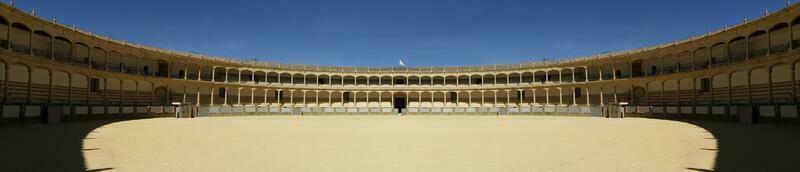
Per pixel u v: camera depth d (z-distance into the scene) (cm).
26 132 2416
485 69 8606
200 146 1730
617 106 5600
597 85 6788
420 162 1316
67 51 5088
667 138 2066
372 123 3816
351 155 1469
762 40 4606
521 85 7994
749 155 1403
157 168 1192
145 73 6506
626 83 6281
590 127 3062
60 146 1678
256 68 7938
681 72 5144
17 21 3753
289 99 8562
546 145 1778
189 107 5759
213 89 7212
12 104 3228
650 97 6412
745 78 4866
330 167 1223
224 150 1599
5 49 3475
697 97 5553
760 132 2422
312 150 1606
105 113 4509
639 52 6028
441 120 4619
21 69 4438
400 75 9025
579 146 1736
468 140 2014
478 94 8788
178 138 2086
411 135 2323
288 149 1636
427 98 9081
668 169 1174
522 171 1160
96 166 1211
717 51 5319
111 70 5250
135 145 1748
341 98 8819
